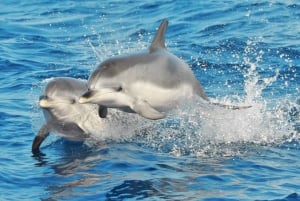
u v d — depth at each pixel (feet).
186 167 49.44
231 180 46.83
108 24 94.84
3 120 59.16
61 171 48.96
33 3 107.24
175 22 92.43
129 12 99.55
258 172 48.32
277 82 69.46
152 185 45.96
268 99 64.18
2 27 93.40
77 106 55.72
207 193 44.60
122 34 90.12
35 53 81.61
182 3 100.22
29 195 44.86
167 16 95.86
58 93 54.95
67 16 99.55
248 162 50.34
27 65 76.59
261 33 85.40
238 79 70.90
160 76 50.72
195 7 97.91
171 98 51.57
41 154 52.65
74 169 49.32
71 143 55.01
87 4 104.94
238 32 86.38
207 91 67.36
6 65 76.28
